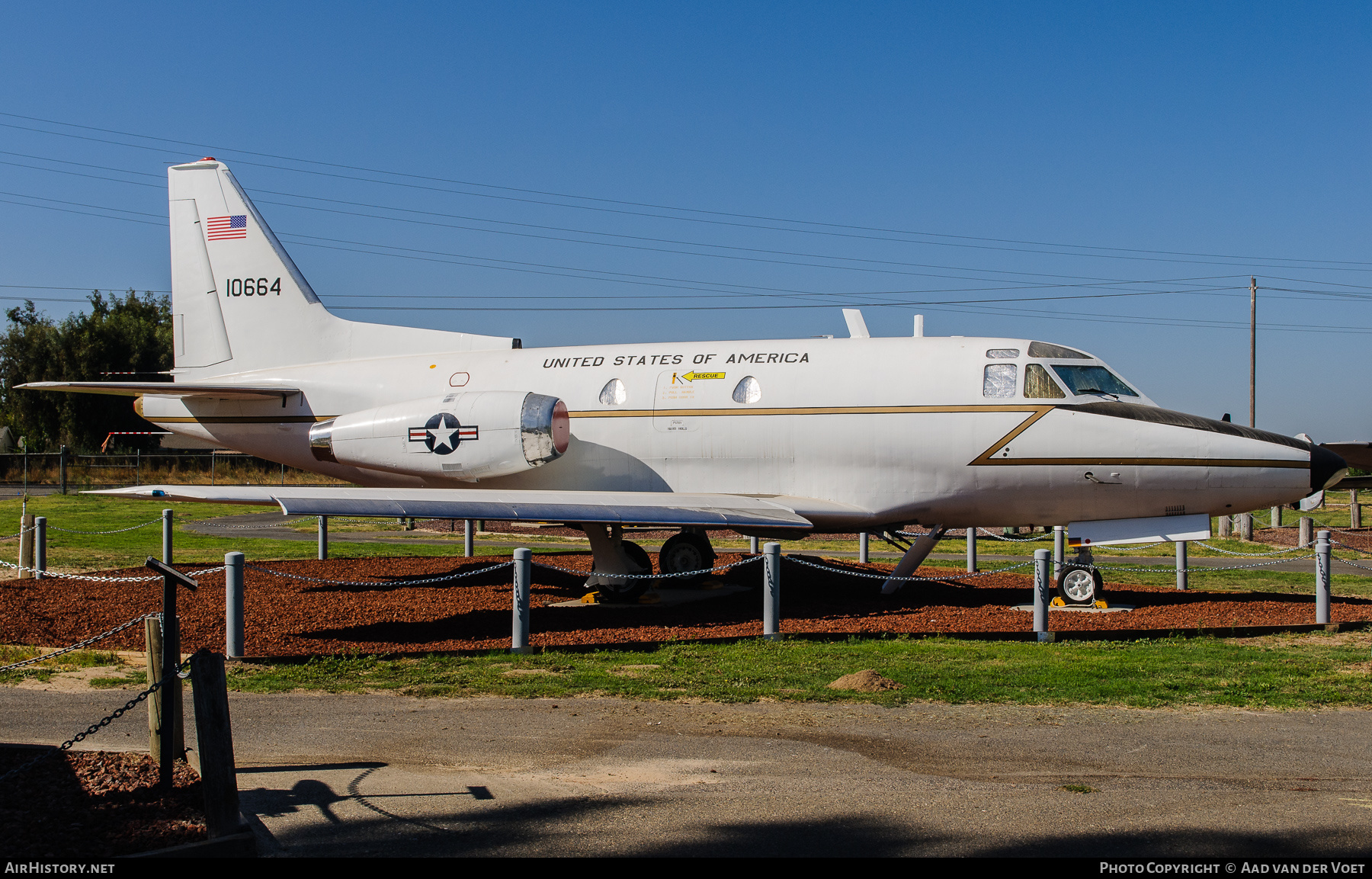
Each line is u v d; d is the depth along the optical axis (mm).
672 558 16859
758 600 14891
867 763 6855
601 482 15523
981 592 15992
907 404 14102
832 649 10734
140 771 6344
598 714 8117
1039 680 9195
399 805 5996
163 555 18641
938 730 7672
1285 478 13164
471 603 14203
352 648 10664
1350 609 13773
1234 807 6035
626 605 14391
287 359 17859
